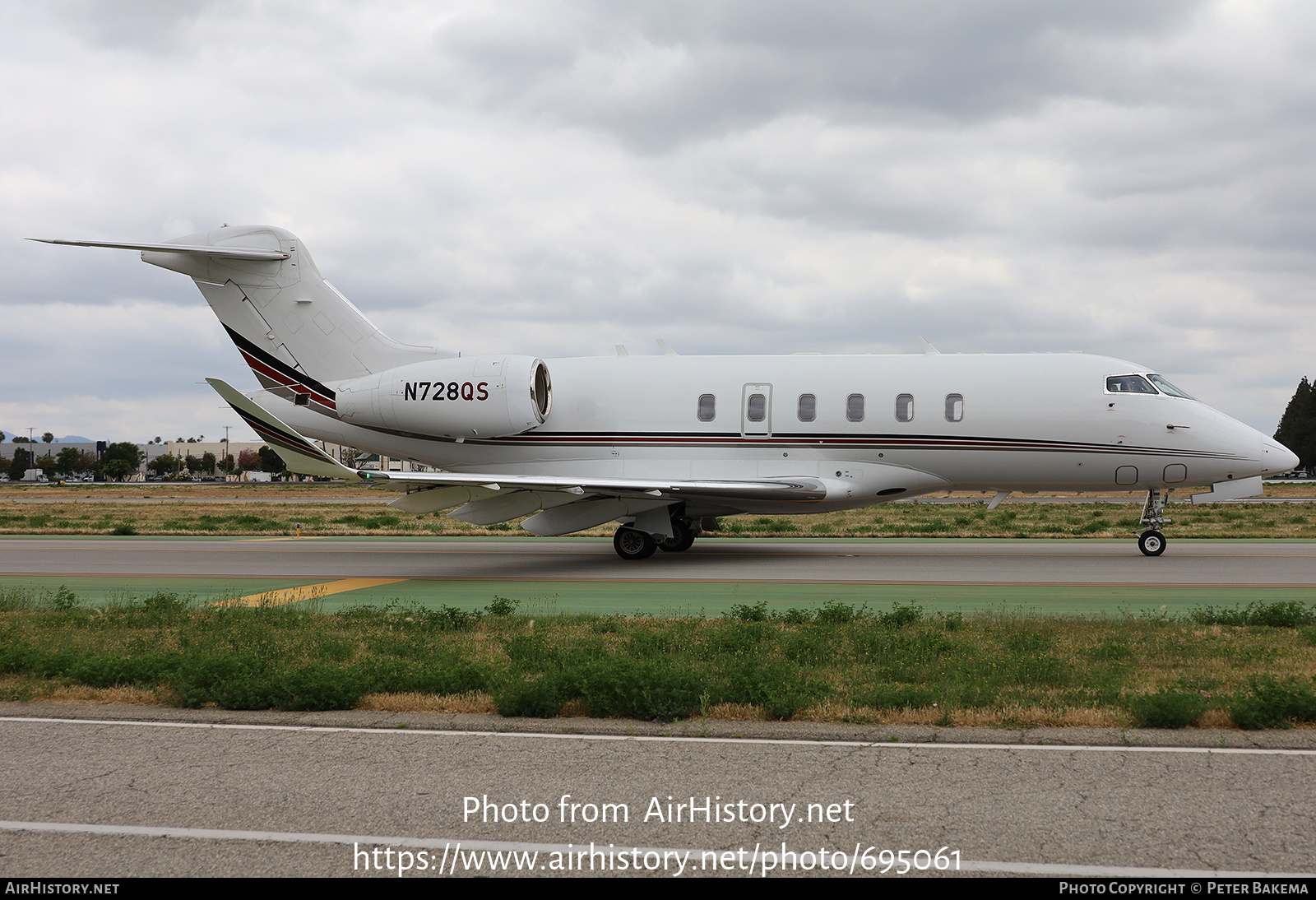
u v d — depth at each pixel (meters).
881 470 20.69
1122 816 5.52
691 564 20.52
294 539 28.80
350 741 7.18
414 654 10.34
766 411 21.02
